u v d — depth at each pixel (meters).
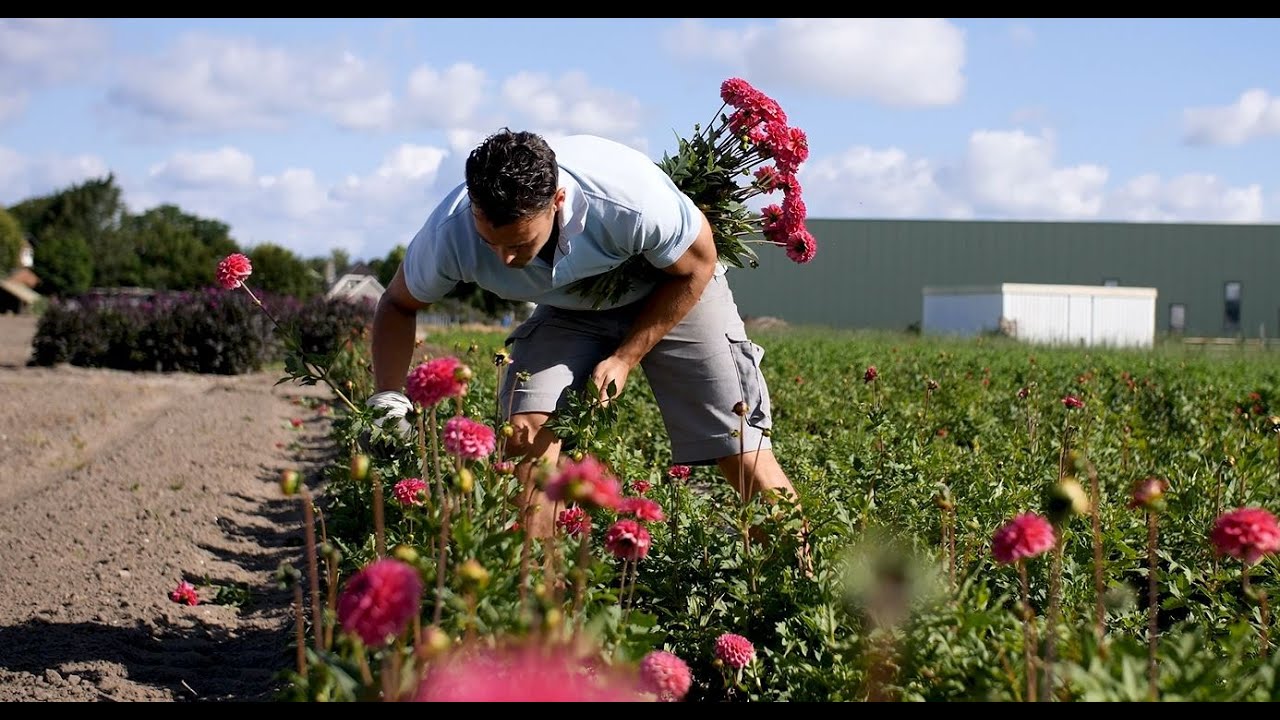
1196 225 53.97
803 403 9.94
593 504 2.11
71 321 18.50
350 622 1.87
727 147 4.30
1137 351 23.33
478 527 2.77
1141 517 4.62
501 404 4.05
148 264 91.38
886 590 2.80
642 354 3.92
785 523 3.62
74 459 8.80
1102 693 2.04
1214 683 2.22
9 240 91.94
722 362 4.20
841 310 52.88
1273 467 5.44
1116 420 8.21
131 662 3.97
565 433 3.65
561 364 3.94
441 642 1.93
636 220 3.55
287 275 69.81
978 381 12.27
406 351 3.98
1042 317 36.22
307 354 3.50
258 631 4.44
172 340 18.30
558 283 3.67
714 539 3.89
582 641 2.25
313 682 2.25
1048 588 3.67
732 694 3.28
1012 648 2.50
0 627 4.24
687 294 3.87
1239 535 2.41
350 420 3.48
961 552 3.92
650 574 3.84
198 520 6.42
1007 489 4.65
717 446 4.24
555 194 3.31
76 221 90.75
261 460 8.87
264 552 5.90
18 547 5.48
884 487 4.35
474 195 3.15
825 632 3.03
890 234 53.19
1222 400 10.48
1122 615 3.69
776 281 52.69
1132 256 54.03
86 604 4.60
